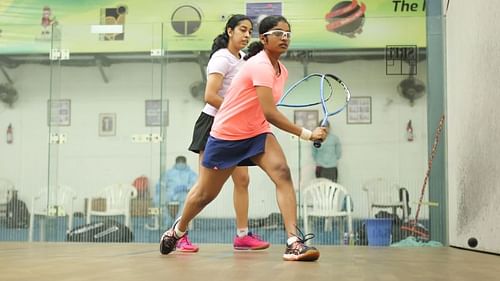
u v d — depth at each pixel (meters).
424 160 4.34
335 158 4.40
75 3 5.45
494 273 1.72
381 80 4.44
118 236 4.57
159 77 4.68
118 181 4.65
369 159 4.39
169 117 4.65
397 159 4.36
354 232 4.34
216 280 1.44
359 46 4.48
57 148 4.74
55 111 4.77
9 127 4.81
